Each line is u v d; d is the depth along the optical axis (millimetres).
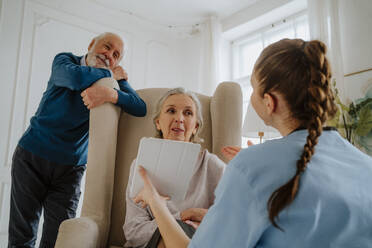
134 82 3104
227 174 479
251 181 443
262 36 3033
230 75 3301
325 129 531
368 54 1972
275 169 439
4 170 2207
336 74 2010
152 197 727
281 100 510
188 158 815
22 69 2387
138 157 812
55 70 1501
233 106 1332
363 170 463
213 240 453
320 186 422
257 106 564
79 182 1539
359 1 2055
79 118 1452
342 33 2119
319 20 2164
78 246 820
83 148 1521
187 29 3432
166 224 646
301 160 423
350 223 419
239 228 437
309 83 479
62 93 1467
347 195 426
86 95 1121
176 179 839
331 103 509
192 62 3439
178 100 1122
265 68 520
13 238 1398
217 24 3166
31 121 1497
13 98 2316
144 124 1324
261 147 483
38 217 1463
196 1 2955
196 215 927
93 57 1619
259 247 442
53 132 1423
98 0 2895
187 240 592
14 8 2410
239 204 444
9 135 2262
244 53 3260
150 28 3330
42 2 2570
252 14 2963
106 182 1068
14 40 2377
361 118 1908
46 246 1425
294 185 405
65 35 2672
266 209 417
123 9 3059
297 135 487
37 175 1427
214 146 1308
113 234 1156
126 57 3072
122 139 1300
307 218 411
